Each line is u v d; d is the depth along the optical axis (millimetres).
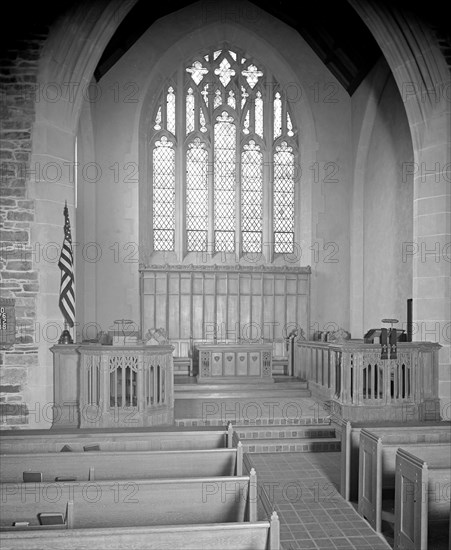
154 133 14086
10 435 5508
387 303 12523
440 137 9297
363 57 12641
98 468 4836
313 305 13875
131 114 13180
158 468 4898
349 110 14125
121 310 12961
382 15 9438
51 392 8531
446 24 9391
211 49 14203
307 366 11219
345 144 14078
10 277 8547
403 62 9539
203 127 14281
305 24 13234
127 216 13078
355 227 13977
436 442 5871
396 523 4961
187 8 13500
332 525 5621
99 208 12961
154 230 14102
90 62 9000
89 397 7738
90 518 4047
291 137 14422
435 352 8828
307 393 10617
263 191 14445
